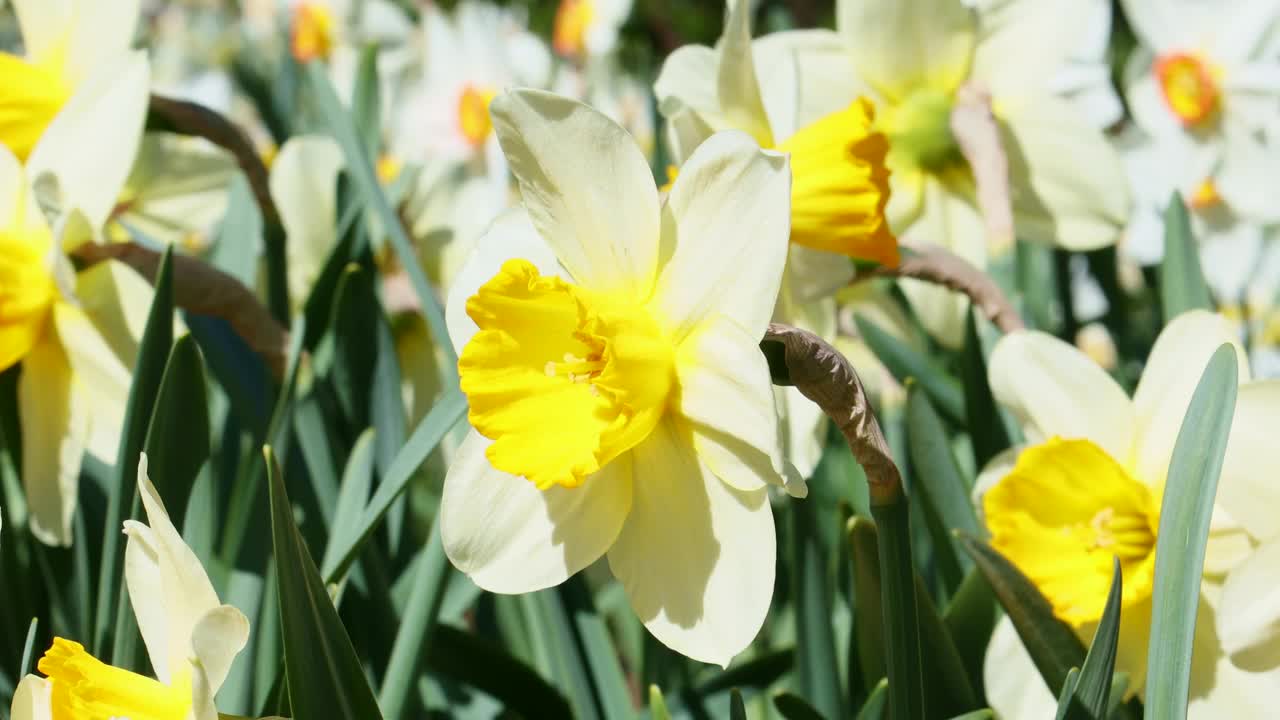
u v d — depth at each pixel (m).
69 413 0.67
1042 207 0.76
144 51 0.67
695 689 0.70
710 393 0.55
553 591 0.69
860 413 0.54
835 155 0.66
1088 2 0.74
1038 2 0.75
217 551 0.71
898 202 0.76
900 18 0.74
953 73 0.75
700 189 0.55
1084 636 0.62
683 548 0.56
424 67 1.34
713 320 0.55
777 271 0.54
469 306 0.56
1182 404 0.62
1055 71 0.75
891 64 0.75
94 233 0.67
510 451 0.55
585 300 0.55
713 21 1.94
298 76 1.21
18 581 0.67
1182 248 0.72
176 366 0.61
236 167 0.82
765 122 0.67
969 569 0.67
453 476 0.56
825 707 0.67
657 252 0.56
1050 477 0.62
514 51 1.40
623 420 0.54
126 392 0.66
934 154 0.76
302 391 0.69
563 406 0.56
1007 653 0.62
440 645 0.66
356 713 0.55
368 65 0.88
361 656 0.66
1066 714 0.55
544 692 0.67
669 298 0.55
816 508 0.74
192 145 0.80
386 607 0.66
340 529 0.64
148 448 0.61
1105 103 0.93
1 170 0.66
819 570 0.67
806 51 0.76
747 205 0.55
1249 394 0.59
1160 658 0.54
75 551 0.68
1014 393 0.64
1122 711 0.60
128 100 0.67
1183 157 0.91
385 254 0.87
